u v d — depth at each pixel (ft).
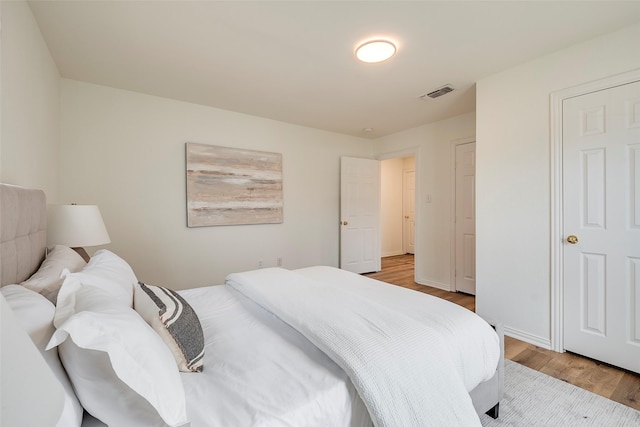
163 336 3.22
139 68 8.01
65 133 8.54
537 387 5.68
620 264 6.33
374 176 15.97
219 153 11.27
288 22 6.01
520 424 4.68
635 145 6.12
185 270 10.69
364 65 7.83
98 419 2.39
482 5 5.49
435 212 13.16
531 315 7.63
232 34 6.43
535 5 5.49
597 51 6.54
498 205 8.22
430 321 4.28
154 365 2.27
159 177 10.12
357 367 2.97
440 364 3.40
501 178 8.15
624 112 6.23
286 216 13.30
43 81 6.57
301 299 4.74
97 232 6.46
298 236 13.71
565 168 7.04
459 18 5.87
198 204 10.82
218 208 11.28
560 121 7.10
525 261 7.72
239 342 3.90
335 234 15.03
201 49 7.06
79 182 8.77
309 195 14.06
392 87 9.26
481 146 8.57
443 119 12.67
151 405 2.30
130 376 2.10
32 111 5.73
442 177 12.85
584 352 6.83
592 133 6.64
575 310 6.95
